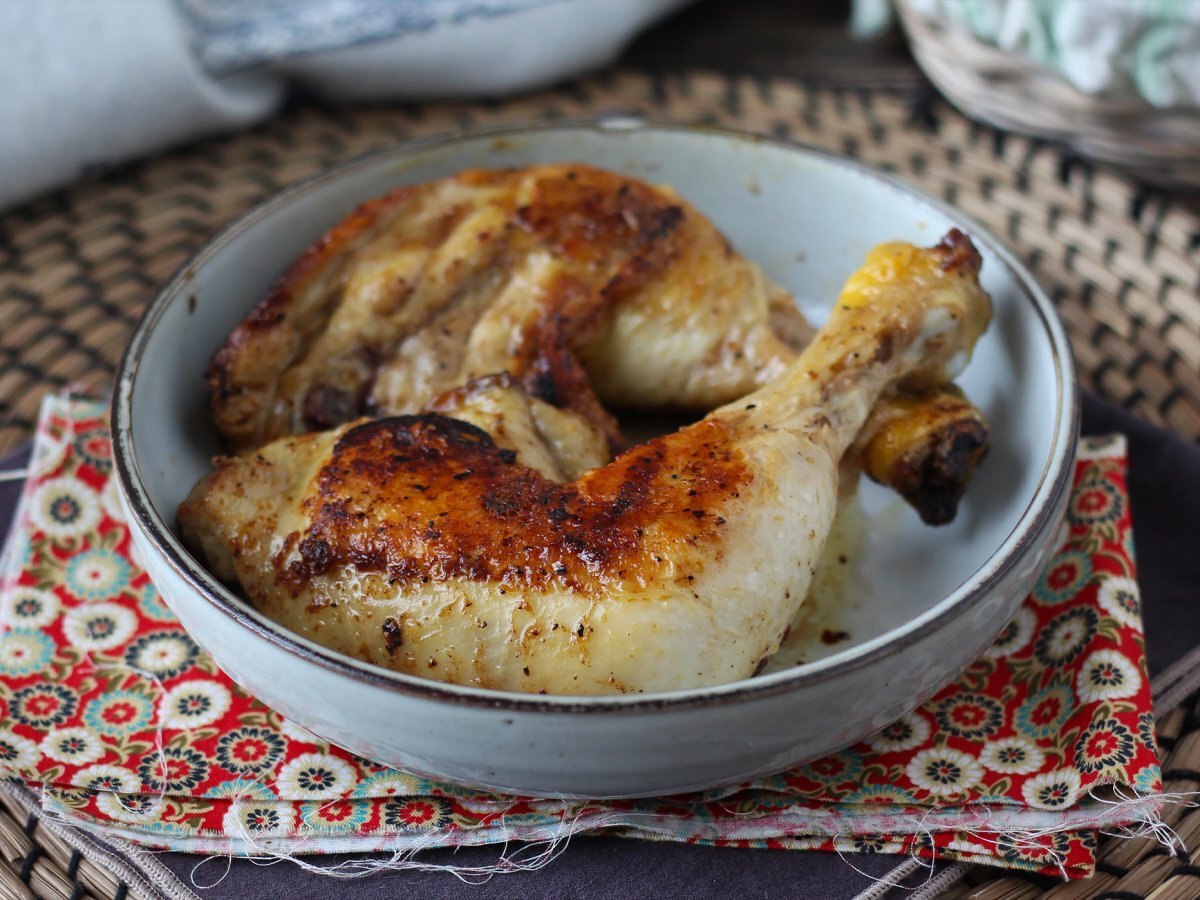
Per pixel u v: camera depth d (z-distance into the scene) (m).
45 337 0.48
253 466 0.35
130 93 0.52
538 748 0.29
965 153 0.55
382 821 0.33
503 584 0.31
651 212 0.41
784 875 0.32
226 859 0.33
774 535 0.32
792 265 0.47
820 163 0.45
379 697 0.29
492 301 0.41
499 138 0.46
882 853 0.33
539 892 0.32
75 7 0.51
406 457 0.34
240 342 0.39
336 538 0.33
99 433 0.42
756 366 0.40
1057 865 0.32
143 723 0.35
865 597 0.37
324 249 0.40
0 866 0.34
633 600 0.31
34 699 0.36
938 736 0.35
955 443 0.38
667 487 0.33
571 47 0.58
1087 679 0.35
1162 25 0.47
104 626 0.38
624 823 0.32
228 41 0.55
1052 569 0.38
